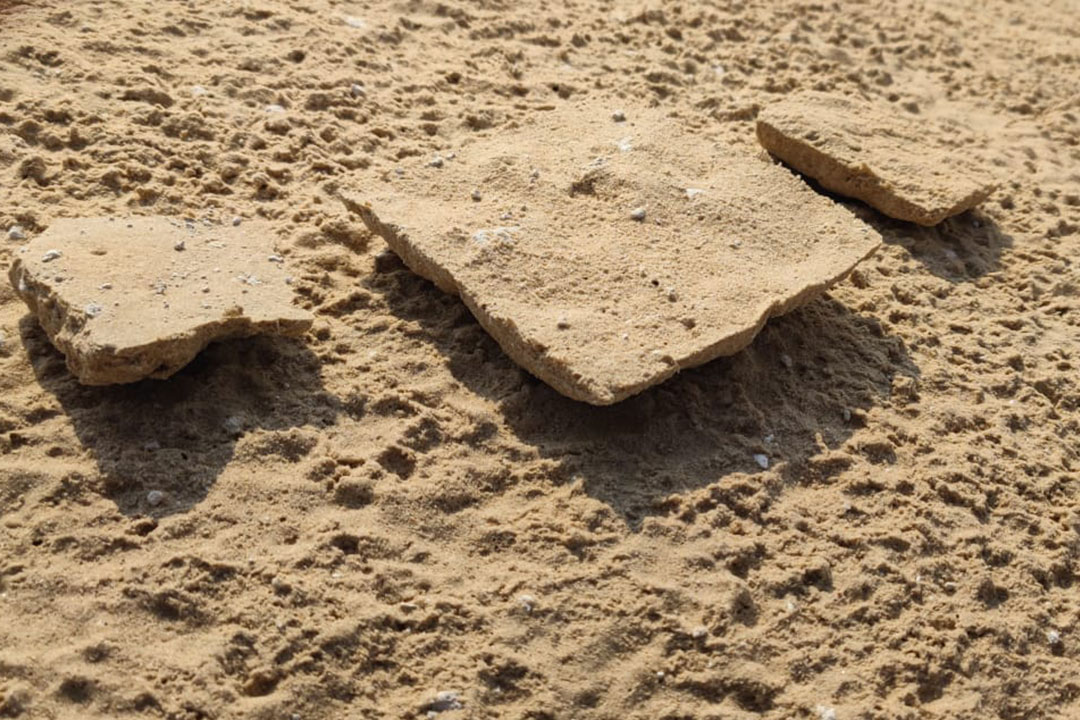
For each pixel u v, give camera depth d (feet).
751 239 1.55
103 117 1.68
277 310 1.38
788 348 1.55
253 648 1.19
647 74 2.03
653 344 1.39
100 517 1.26
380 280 1.54
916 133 1.92
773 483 1.40
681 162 1.66
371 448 1.36
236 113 1.74
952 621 1.32
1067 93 2.26
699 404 1.45
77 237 1.42
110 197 1.58
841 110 1.94
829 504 1.40
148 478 1.30
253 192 1.63
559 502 1.35
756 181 1.64
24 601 1.20
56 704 1.14
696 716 1.21
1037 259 1.81
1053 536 1.43
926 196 1.77
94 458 1.30
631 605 1.27
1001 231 1.86
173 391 1.37
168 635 1.20
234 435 1.35
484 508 1.34
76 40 1.80
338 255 1.56
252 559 1.25
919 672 1.28
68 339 1.31
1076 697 1.30
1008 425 1.54
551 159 1.63
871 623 1.31
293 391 1.40
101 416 1.34
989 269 1.78
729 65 2.12
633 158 1.65
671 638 1.25
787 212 1.60
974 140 2.06
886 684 1.27
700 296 1.46
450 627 1.24
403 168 1.60
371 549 1.28
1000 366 1.61
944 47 2.34
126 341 1.28
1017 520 1.43
